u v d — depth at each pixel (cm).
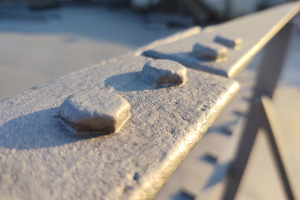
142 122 15
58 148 13
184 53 24
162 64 19
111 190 11
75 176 12
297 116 83
